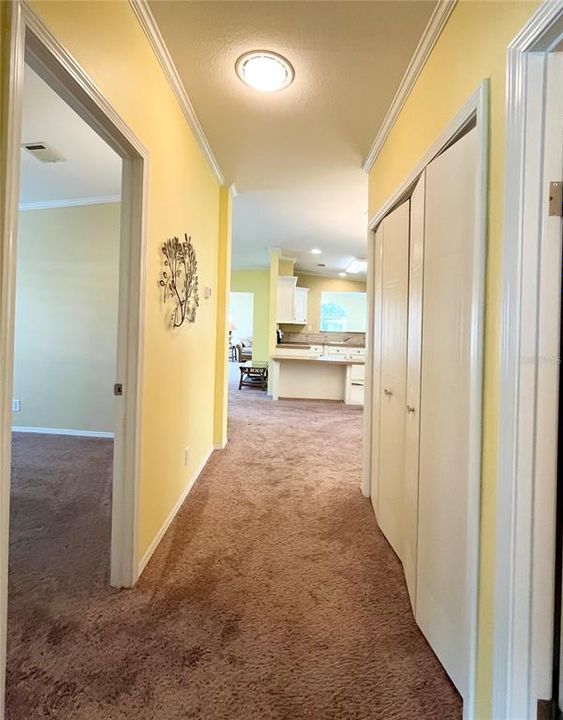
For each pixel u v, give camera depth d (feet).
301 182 11.58
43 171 10.89
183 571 6.12
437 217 4.76
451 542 4.30
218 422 12.66
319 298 28.60
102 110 4.41
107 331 13.70
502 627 3.39
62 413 14.06
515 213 3.28
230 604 5.39
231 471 10.66
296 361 22.25
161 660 4.40
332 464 11.46
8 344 2.97
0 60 2.86
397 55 5.99
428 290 5.03
